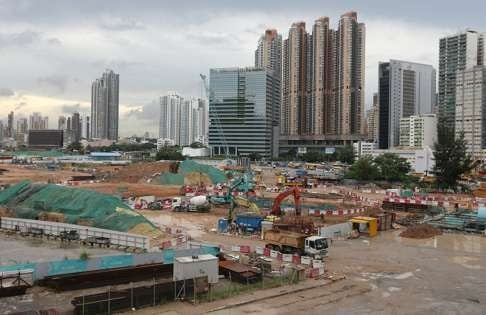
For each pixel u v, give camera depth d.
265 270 46.09
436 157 146.38
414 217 87.31
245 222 70.81
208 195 102.06
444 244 65.50
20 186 80.12
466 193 136.75
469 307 38.41
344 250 60.16
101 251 55.25
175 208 91.81
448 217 84.69
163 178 137.00
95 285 40.09
